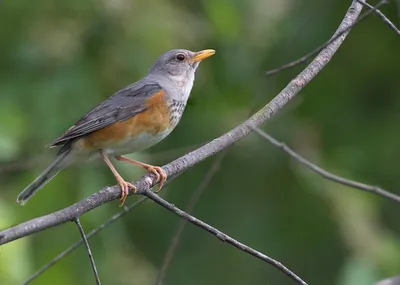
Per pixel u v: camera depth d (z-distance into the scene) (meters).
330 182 14.13
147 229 14.92
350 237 13.88
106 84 13.02
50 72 12.95
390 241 13.72
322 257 14.42
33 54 12.99
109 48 13.00
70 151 10.24
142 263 13.75
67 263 12.47
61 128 12.60
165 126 10.58
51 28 13.05
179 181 14.98
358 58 14.59
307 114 14.73
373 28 14.45
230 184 14.88
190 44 13.62
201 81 14.41
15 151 12.16
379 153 14.44
